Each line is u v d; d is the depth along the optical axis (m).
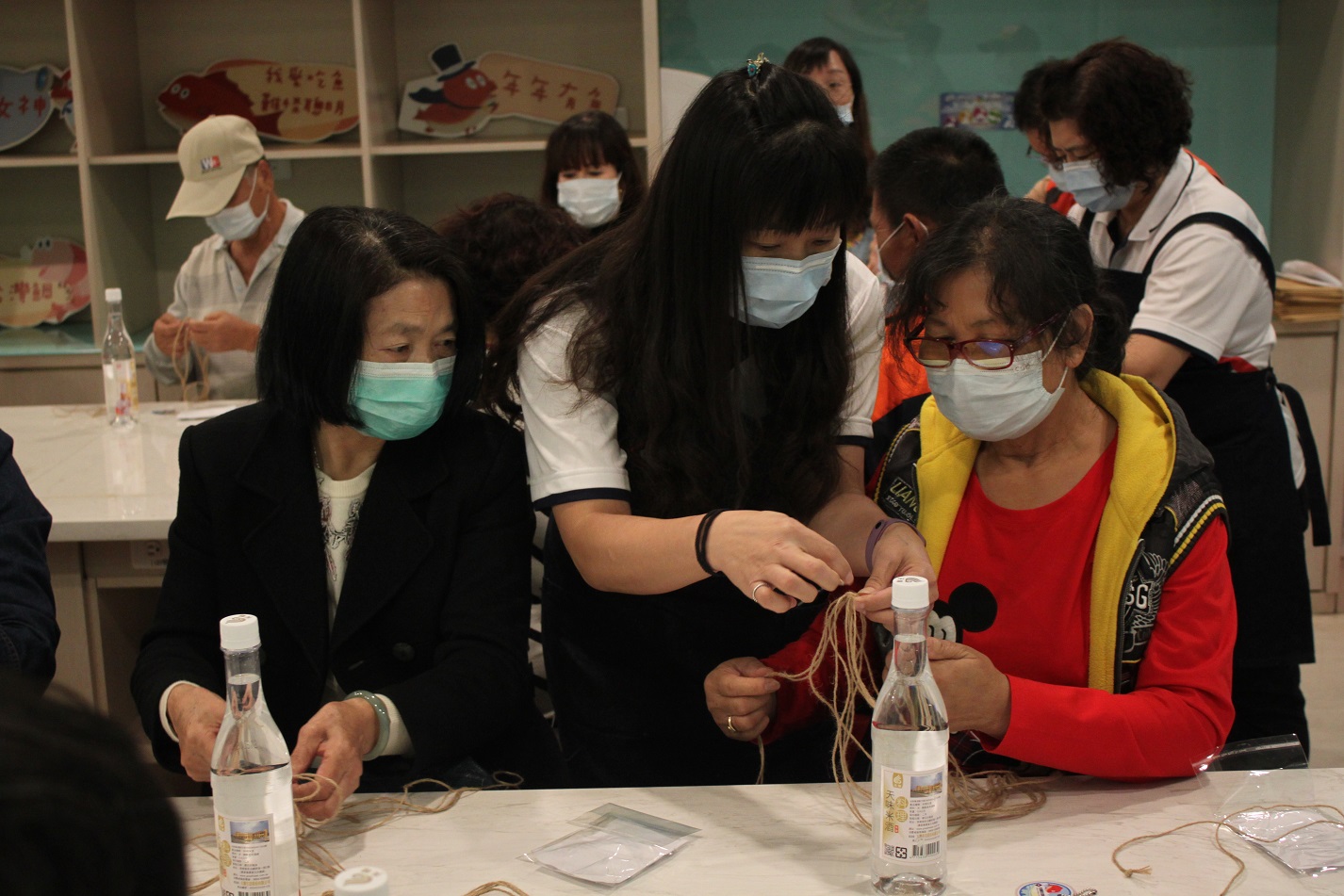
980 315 1.29
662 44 4.28
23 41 4.24
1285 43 4.07
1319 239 3.92
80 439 2.62
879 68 4.25
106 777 0.45
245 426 1.50
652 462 1.35
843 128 1.23
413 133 4.28
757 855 1.12
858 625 1.33
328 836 1.18
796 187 1.19
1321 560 3.90
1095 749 1.22
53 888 0.41
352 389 1.38
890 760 1.03
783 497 1.45
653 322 1.30
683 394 1.30
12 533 1.39
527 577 1.54
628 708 1.52
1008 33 4.17
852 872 1.08
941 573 1.45
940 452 1.47
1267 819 1.17
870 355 1.54
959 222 1.33
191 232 4.36
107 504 2.14
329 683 1.49
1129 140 2.12
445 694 1.34
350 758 1.19
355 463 1.51
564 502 1.36
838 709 1.49
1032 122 2.59
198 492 1.48
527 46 4.27
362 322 1.35
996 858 1.10
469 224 2.01
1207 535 1.31
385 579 1.44
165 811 0.47
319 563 1.45
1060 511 1.38
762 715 1.39
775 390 1.44
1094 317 1.35
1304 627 2.09
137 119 4.22
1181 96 2.13
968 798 1.21
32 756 0.43
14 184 4.32
